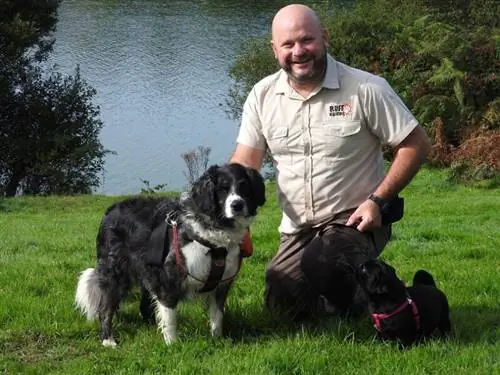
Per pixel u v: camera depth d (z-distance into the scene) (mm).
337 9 15117
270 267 3402
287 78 3244
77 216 8672
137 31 27109
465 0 18219
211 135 17219
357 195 3242
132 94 19984
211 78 21344
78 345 3219
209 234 2984
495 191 10328
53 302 3596
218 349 3043
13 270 4230
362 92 3154
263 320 3350
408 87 13227
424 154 3193
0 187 14844
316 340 3043
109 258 3230
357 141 3197
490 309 3443
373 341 3041
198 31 26906
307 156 3229
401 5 16750
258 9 31156
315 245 3238
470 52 12883
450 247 4832
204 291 3107
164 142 16812
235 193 2969
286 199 3312
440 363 2828
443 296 3127
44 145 14641
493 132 11812
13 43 14180
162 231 3070
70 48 24188
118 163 15570
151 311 3402
